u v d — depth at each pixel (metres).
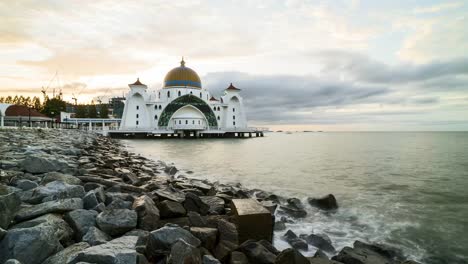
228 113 105.25
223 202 9.82
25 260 4.06
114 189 9.51
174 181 13.72
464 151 42.03
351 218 10.19
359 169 23.03
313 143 72.69
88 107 121.94
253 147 53.72
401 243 7.96
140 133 88.62
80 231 5.37
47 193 6.76
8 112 51.09
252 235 6.84
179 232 5.38
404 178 18.53
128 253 4.12
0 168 9.91
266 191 14.52
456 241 8.07
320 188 15.37
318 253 7.01
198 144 62.34
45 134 35.69
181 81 98.00
